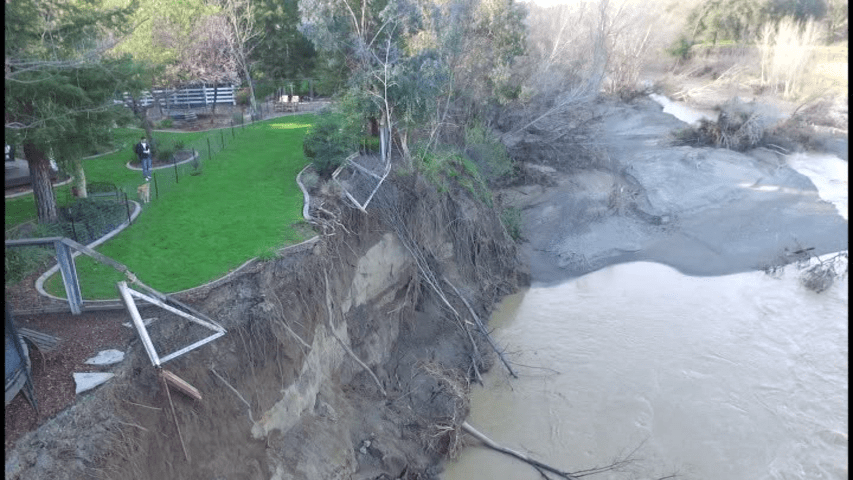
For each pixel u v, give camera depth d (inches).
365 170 1039.0
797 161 1879.9
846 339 1031.0
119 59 860.0
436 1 1229.1
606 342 1039.0
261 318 673.6
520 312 1143.6
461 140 1473.9
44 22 770.2
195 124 1579.7
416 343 978.7
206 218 876.6
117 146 1034.7
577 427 844.6
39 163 826.2
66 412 507.2
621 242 1408.7
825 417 851.4
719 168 1733.5
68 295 628.1
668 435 826.8
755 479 750.5
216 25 1660.9
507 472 769.6
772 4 3097.9
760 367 965.8
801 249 1325.0
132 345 591.2
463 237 1164.5
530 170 1651.1
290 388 683.4
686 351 1010.7
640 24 2568.9
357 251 910.4
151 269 722.2
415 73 1075.3
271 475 623.2
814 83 2449.6
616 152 1925.4
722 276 1266.0
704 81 2970.0
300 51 2064.5
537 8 2389.3
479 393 914.1
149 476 521.0
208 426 580.7
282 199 954.7
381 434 770.8
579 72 1899.6
